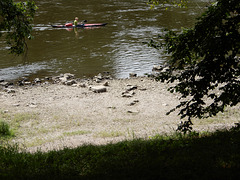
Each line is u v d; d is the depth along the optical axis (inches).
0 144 513.7
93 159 317.4
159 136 448.8
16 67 1132.5
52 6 2463.1
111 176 252.7
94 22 1863.9
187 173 239.1
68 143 510.3
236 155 266.7
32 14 439.5
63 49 1349.7
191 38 369.4
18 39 444.1
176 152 305.3
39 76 1047.6
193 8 2213.3
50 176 274.2
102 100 820.0
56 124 650.8
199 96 368.8
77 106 773.3
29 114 706.8
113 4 2519.7
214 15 350.6
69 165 305.0
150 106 765.3
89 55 1264.8
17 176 270.7
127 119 672.4
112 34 1587.1
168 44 386.6
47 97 844.6
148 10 2217.0
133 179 239.1
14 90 897.5
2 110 730.8
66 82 961.5
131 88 904.3
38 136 576.7
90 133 580.7
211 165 251.3
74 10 2284.7
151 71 1080.8
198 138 370.3
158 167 259.6
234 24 344.5
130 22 1849.2
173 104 772.6
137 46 1373.0
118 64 1157.7
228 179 222.4
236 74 360.2
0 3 403.2
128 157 308.0
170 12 2111.2
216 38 346.6
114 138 529.7
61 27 1764.3
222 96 363.6
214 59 371.2
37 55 1270.9
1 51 1314.0
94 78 1018.1
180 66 390.0
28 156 349.4
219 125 546.6
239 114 647.8
